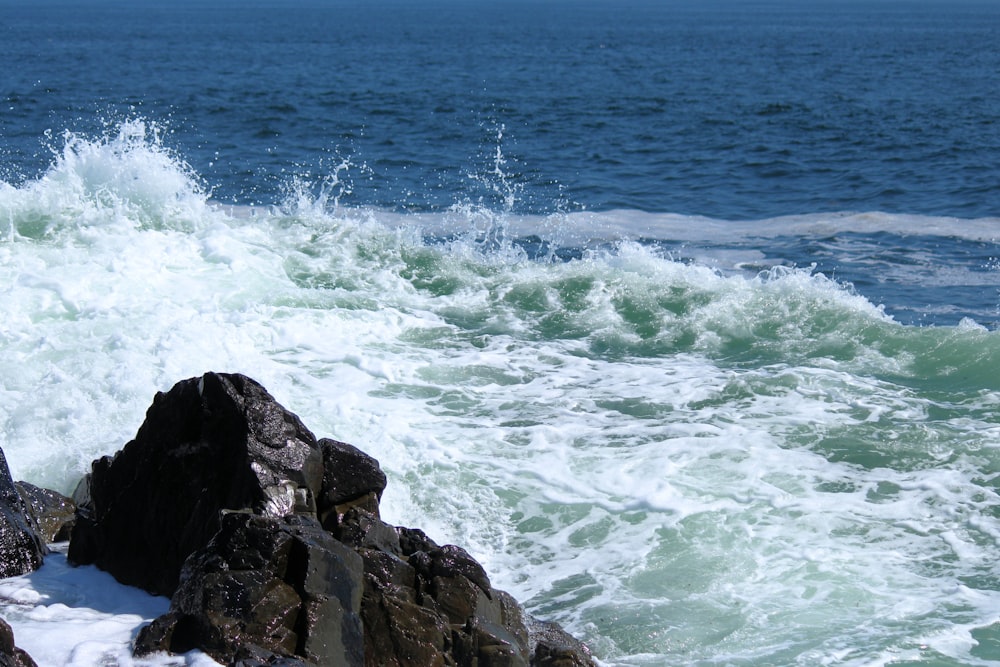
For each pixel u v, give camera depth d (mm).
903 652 10094
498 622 9703
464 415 14891
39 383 14609
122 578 10469
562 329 18438
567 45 134875
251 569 8984
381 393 15422
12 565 10516
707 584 11297
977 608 10789
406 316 18453
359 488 10430
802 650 10164
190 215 21781
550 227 27375
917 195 32594
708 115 53000
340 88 65438
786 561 11656
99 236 20141
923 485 13141
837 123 49938
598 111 54312
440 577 9617
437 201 30484
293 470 10117
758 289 19219
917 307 21062
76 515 11406
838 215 29344
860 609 10805
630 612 10852
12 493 11086
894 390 15875
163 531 10336
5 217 20500
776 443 14148
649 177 35500
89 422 13836
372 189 32000
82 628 9305
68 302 17297
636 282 19688
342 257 21016
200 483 10227
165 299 17906
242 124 46562
